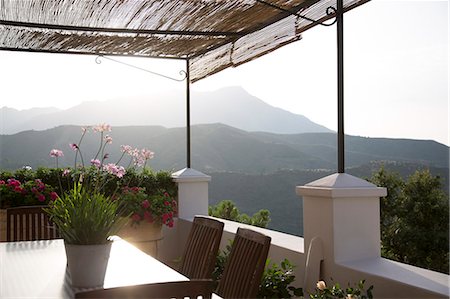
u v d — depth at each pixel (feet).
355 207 10.55
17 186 16.30
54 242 11.08
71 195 7.38
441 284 8.36
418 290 8.21
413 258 26.58
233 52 15.93
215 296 6.21
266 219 24.76
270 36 13.75
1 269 8.30
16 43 16.21
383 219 27.45
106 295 4.05
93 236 6.98
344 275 10.02
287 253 12.52
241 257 7.97
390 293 8.84
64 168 18.26
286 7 12.37
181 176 19.35
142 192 17.38
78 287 7.09
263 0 12.01
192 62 19.13
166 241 19.24
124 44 16.83
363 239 10.58
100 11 13.23
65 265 8.61
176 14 13.43
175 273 7.86
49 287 7.11
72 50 17.53
